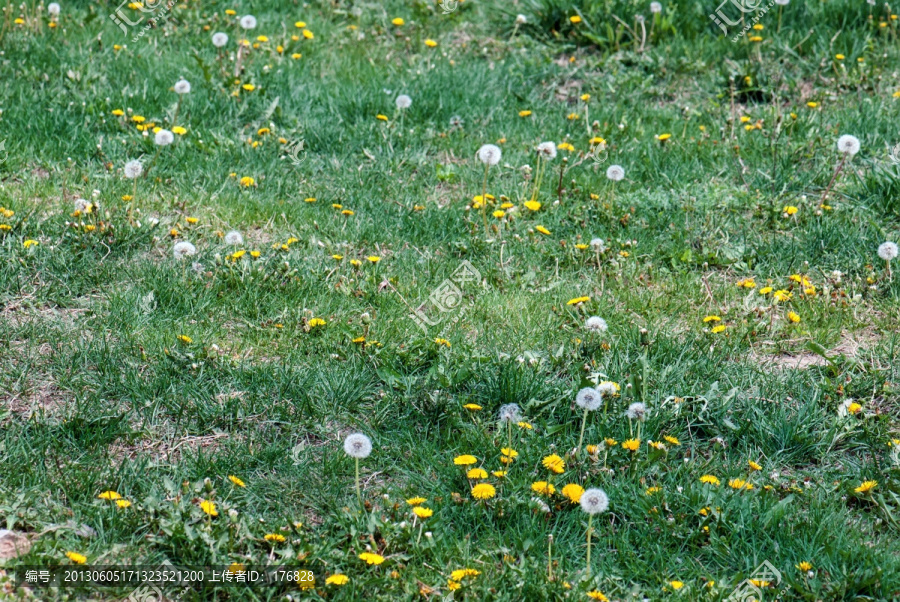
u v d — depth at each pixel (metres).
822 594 3.94
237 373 5.33
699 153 8.77
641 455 4.71
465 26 11.92
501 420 4.90
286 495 4.52
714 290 6.63
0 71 9.66
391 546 4.09
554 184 8.21
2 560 3.77
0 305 5.91
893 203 7.71
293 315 5.98
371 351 5.58
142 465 4.55
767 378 5.50
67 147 8.29
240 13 11.91
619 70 10.56
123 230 6.76
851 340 6.02
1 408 4.90
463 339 5.88
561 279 6.71
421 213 7.63
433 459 4.76
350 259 6.81
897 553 4.22
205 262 6.64
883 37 10.95
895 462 4.76
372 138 8.93
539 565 4.05
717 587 3.91
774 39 10.77
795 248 7.11
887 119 9.09
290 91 9.61
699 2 11.42
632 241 7.13
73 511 4.19
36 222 6.81
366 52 11.09
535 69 10.48
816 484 4.70
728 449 5.02
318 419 5.08
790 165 8.43
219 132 8.82
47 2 11.62
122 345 5.51
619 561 4.17
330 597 3.86
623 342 5.84
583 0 11.39
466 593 3.83
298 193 7.95
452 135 9.19
